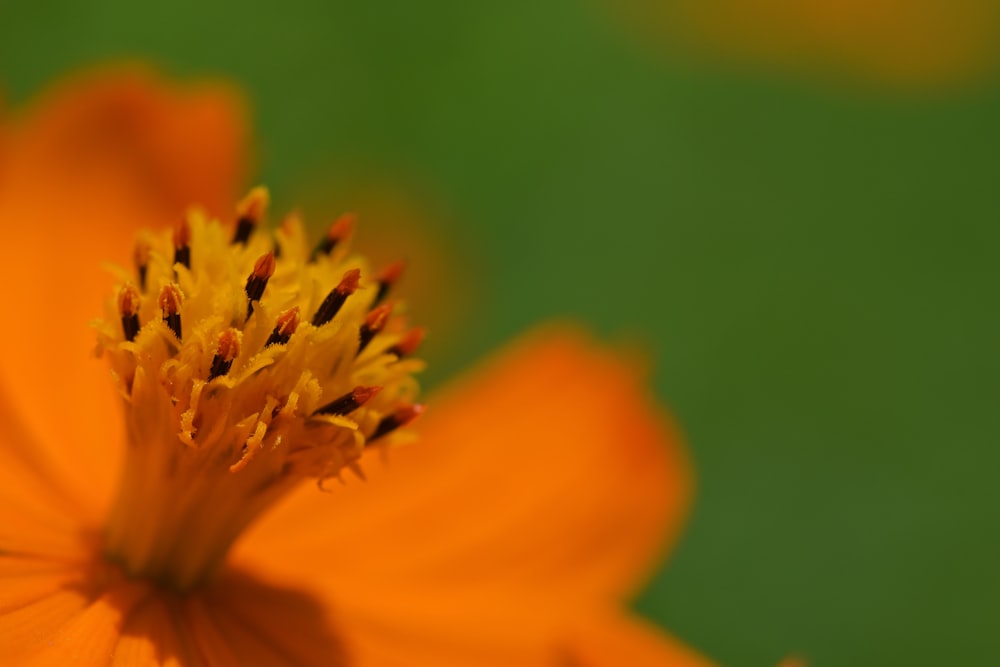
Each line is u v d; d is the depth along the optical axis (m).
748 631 0.17
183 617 0.13
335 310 0.13
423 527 0.14
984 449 0.19
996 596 0.18
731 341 0.18
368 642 0.13
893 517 0.18
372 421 0.13
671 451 0.14
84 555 0.13
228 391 0.12
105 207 0.14
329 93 0.17
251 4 0.17
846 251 0.20
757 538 0.18
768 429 0.18
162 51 0.17
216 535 0.13
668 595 0.17
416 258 0.17
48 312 0.14
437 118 0.17
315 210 0.17
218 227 0.13
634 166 0.19
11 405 0.13
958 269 0.20
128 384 0.12
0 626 0.12
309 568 0.13
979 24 0.21
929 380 0.19
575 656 0.13
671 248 0.19
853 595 0.18
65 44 0.17
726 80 0.19
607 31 0.18
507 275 0.18
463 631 0.13
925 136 0.21
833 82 0.20
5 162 0.14
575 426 0.14
